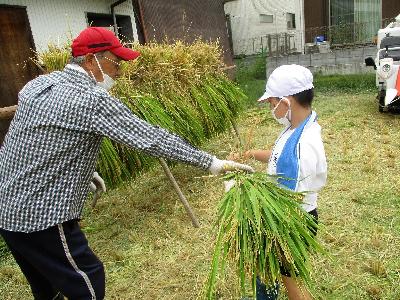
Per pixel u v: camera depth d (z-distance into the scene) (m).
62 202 1.87
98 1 9.02
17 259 2.18
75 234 1.97
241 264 1.86
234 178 2.00
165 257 3.30
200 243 3.45
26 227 1.84
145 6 9.18
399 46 7.08
